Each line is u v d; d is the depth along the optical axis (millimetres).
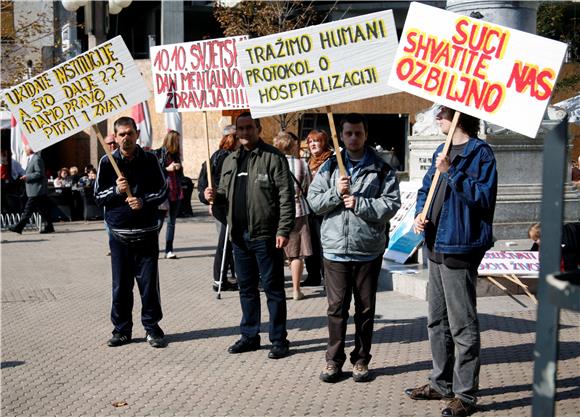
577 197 11258
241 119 6977
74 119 7434
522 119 5285
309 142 9953
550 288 2611
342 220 6164
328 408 5711
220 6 26219
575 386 6090
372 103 31469
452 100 5480
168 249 13609
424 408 5676
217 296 9867
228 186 7137
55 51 30047
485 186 5258
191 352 7328
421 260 10320
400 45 5656
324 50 6426
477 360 5480
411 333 7754
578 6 24172
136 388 6293
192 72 8227
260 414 5621
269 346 7453
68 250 14992
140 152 7453
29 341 7820
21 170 20953
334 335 6301
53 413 5715
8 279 11633
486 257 8977
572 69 24328
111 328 8336
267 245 6961
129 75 7453
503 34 5324
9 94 7418
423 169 11500
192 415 5629
